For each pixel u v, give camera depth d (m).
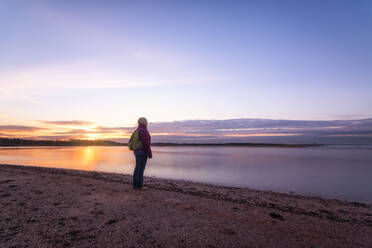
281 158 41.22
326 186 12.16
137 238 3.26
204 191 8.62
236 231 3.73
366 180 14.49
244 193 8.86
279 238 3.54
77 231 3.42
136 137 6.83
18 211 4.21
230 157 44.22
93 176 11.07
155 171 19.02
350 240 3.64
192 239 3.32
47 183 7.28
